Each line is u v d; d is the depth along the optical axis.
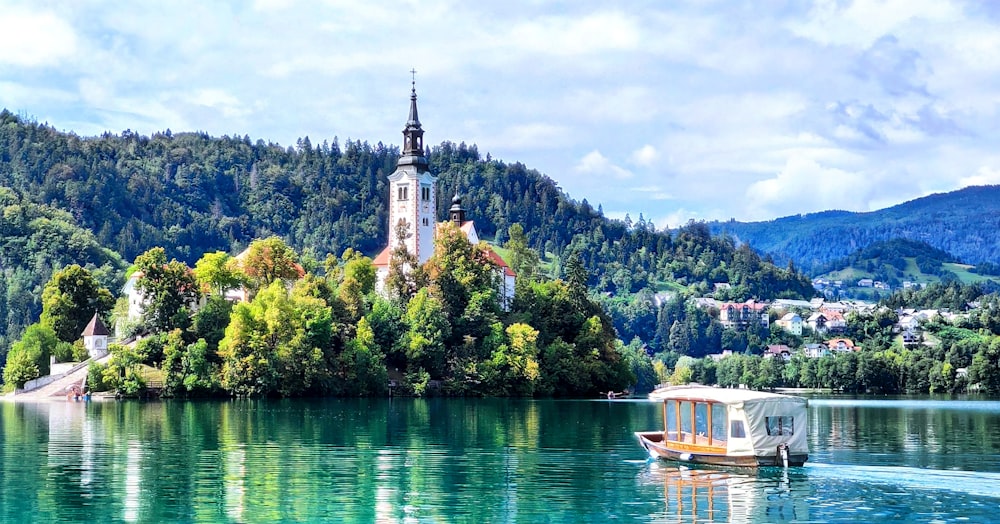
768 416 87.62
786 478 82.38
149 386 194.62
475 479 83.12
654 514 69.31
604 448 104.06
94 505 72.19
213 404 177.62
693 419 91.75
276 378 197.00
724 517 68.31
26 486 79.50
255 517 68.56
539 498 74.81
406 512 70.06
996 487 78.50
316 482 81.75
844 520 67.50
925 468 89.31
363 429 125.69
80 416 146.38
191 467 89.69
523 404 186.88
